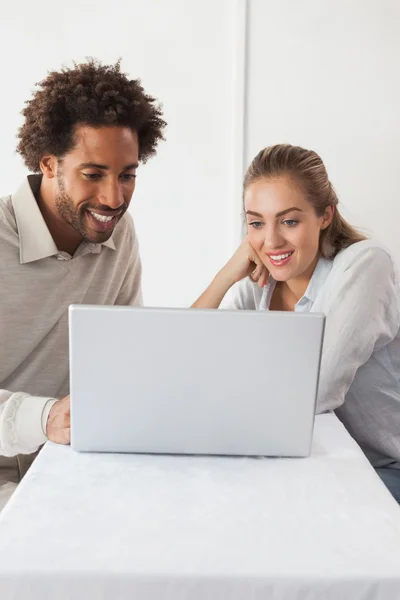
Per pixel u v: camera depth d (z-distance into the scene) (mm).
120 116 1384
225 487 909
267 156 1507
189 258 2955
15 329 1388
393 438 1372
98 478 928
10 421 1100
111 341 952
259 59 2832
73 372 967
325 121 2867
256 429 990
